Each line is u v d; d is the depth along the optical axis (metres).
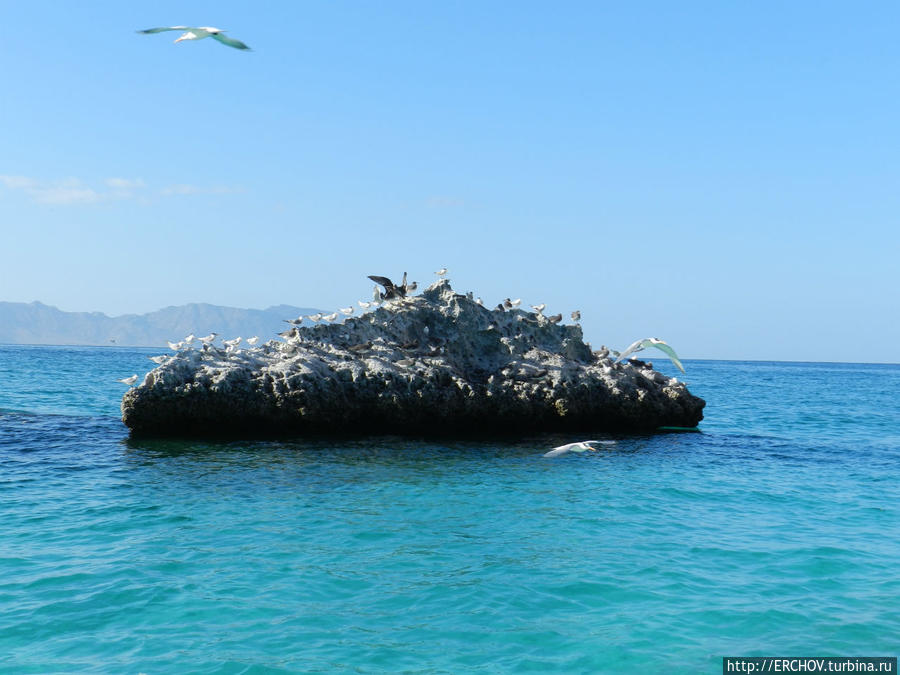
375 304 42.31
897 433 47.28
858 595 15.76
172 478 26.56
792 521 22.03
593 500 24.30
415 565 17.34
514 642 13.32
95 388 70.25
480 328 42.41
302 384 36.53
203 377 36.16
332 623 14.00
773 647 13.21
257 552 18.08
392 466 29.50
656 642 13.38
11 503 22.47
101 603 14.66
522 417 39.59
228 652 12.66
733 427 48.75
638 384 43.28
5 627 13.45
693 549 18.94
